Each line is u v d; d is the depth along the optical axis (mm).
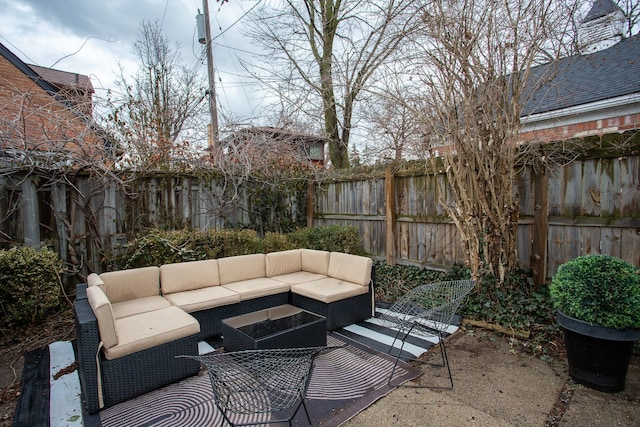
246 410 1915
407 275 5031
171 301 3498
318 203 6754
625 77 5555
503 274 3873
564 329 2668
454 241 4684
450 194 4625
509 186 3799
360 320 4008
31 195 4309
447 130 3863
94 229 4715
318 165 7695
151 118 6195
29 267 3768
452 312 2916
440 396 2486
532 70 4023
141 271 3621
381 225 5660
